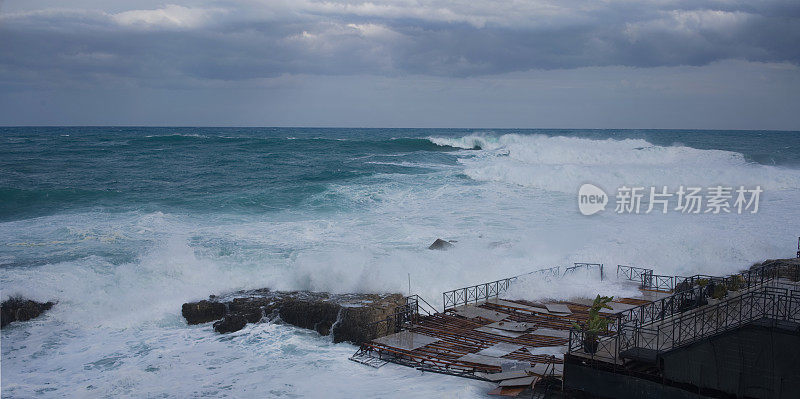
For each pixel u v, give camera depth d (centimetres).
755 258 2175
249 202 3309
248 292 1909
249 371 1409
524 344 1453
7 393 1298
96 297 1864
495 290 1895
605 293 1839
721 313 1199
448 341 1502
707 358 1053
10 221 2834
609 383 1130
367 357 1463
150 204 3281
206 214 3022
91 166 5188
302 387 1303
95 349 1576
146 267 2034
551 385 1212
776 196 3450
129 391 1307
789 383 989
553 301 1791
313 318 1680
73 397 1281
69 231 2595
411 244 2388
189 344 1608
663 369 1091
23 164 5191
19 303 1773
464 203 3262
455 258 2145
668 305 1489
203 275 2020
